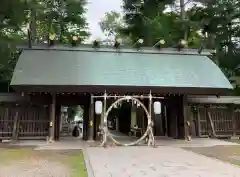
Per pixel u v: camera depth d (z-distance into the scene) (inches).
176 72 553.9
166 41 921.5
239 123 669.3
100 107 476.7
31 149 427.8
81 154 379.9
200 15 907.4
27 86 465.7
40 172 260.7
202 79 538.6
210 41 899.4
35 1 797.2
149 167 283.1
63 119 1080.8
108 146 458.6
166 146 471.2
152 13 947.3
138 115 655.8
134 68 550.9
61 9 942.4
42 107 567.5
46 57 553.9
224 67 944.3
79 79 492.4
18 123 551.8
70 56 569.0
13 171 263.9
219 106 667.4
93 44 605.6
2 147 450.6
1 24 702.5
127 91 500.4
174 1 927.0
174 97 605.3
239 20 891.4
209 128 642.8
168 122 659.4
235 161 326.3
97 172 259.0
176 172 259.0
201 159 333.4
